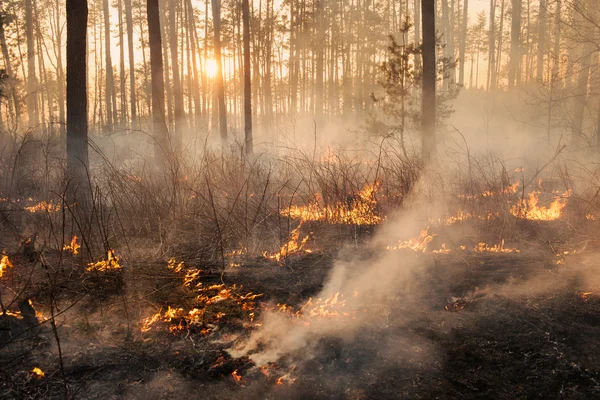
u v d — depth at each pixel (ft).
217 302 10.89
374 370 8.29
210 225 17.70
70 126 19.51
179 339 9.19
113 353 8.55
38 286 11.33
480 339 9.32
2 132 28.68
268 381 7.91
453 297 11.40
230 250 15.52
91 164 25.64
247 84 49.29
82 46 19.63
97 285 11.55
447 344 9.14
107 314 10.04
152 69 32.07
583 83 42.52
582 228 18.01
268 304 10.89
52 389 7.41
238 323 9.89
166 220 17.33
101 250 14.47
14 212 17.39
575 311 10.26
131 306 10.50
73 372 7.91
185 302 10.81
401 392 7.69
